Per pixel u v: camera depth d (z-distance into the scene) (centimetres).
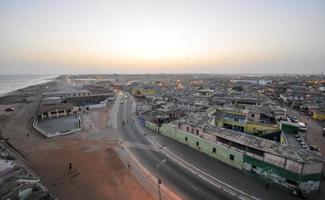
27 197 2377
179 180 2989
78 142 4725
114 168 3419
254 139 3406
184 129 4547
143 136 5147
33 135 5256
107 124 6353
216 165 3447
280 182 2723
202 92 11050
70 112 7606
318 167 2558
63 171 3334
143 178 3080
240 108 5959
